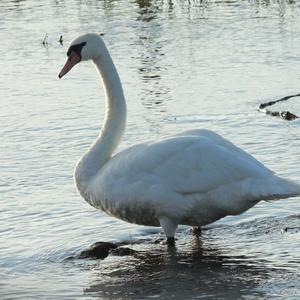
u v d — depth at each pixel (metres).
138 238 11.14
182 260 10.23
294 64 22.53
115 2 33.38
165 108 18.41
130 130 16.64
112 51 24.86
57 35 27.36
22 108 18.73
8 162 14.67
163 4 32.75
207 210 10.43
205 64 22.86
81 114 18.06
